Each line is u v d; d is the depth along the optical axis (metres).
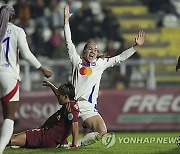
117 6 73.75
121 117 49.94
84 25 63.38
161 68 62.97
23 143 28.44
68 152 27.14
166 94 50.22
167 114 50.19
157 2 74.25
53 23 64.69
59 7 67.75
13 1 67.06
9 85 24.81
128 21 72.44
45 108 49.88
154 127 50.09
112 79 53.00
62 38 61.72
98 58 30.78
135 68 52.94
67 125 28.73
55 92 28.81
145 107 50.12
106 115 49.84
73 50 30.69
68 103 28.36
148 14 73.31
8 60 24.97
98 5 73.19
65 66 52.34
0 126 48.41
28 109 49.75
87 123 29.86
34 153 26.88
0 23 25.17
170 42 70.44
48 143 28.64
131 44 66.88
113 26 63.94
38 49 61.28
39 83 52.00
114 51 58.94
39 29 62.53
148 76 52.19
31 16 65.25
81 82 30.34
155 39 70.50
